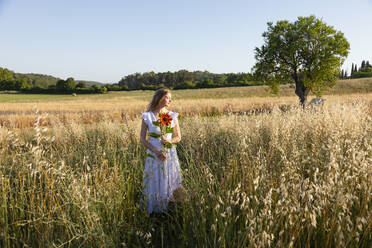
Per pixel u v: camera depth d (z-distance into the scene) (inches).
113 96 2674.7
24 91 3718.0
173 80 5270.7
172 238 84.8
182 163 148.1
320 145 114.7
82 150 178.7
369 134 124.9
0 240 79.7
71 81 3624.5
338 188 60.3
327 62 682.2
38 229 80.4
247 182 89.4
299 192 57.2
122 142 195.8
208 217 82.3
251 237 56.1
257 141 136.0
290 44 722.2
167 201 105.0
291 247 54.0
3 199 86.9
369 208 71.1
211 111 628.4
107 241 72.7
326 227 63.7
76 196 81.0
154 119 105.9
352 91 1620.3
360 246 63.2
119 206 92.4
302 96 773.3
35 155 81.9
